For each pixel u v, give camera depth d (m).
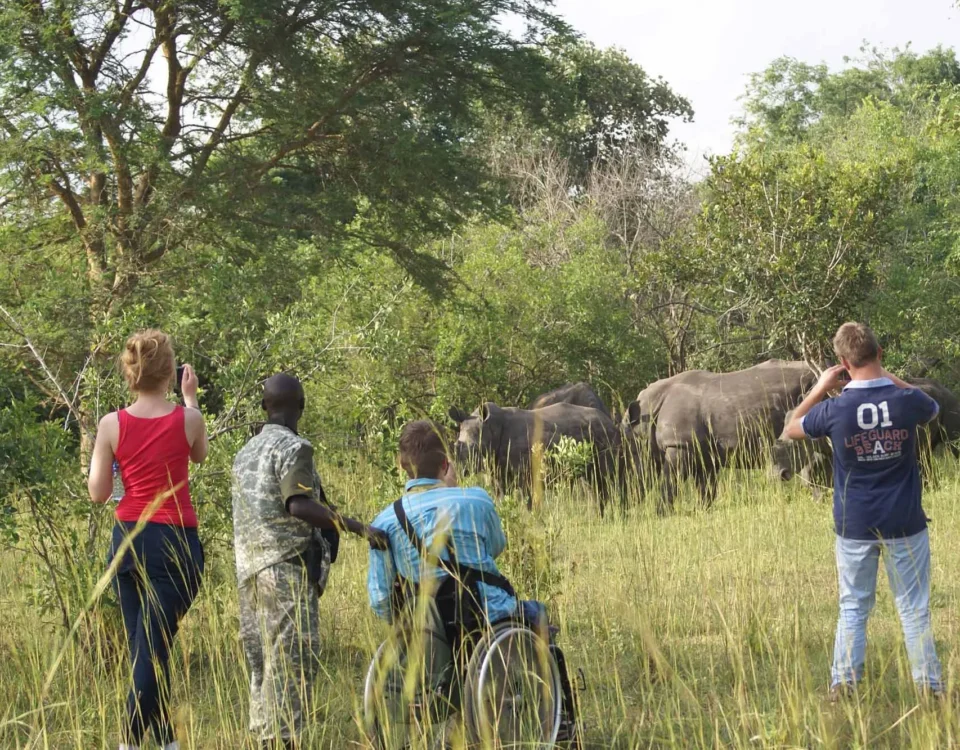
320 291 17.88
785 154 17.56
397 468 6.89
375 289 17.25
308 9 16.94
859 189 15.87
